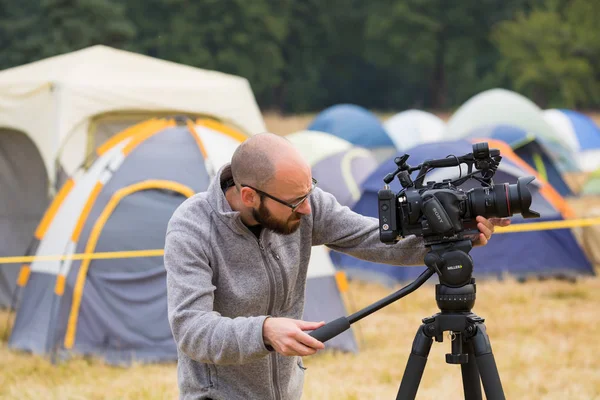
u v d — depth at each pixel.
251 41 72.06
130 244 8.93
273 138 3.64
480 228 3.82
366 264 12.88
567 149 23.23
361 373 7.98
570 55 62.56
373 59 83.06
